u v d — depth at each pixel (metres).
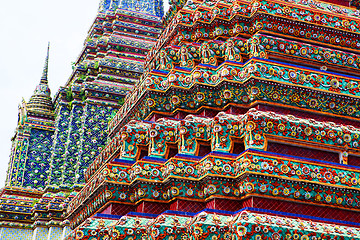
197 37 17.31
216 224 11.79
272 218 11.53
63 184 27.11
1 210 26.61
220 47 15.95
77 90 29.20
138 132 15.27
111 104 28.67
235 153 13.35
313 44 16.23
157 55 18.42
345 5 17.97
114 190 14.07
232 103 14.55
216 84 14.84
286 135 13.07
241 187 12.40
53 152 28.42
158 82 15.97
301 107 14.49
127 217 13.04
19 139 29.39
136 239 12.87
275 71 14.22
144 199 13.59
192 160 13.30
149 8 33.75
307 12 16.16
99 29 33.41
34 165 29.02
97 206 14.99
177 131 14.45
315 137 13.33
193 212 13.07
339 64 15.73
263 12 15.74
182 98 15.59
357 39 16.61
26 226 26.89
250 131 12.86
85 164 27.28
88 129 27.92
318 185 12.50
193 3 18.19
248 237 11.17
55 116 30.53
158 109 16.03
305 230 11.55
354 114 14.91
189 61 16.56
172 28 18.20
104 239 13.17
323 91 14.43
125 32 32.31
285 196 12.30
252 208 11.68
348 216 12.88
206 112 15.12
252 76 14.01
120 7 33.06
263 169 12.15
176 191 13.10
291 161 12.41
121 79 29.47
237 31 16.36
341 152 13.68
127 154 15.09
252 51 15.20
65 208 25.72
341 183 12.66
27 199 27.55
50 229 25.64
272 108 14.32
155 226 12.20
